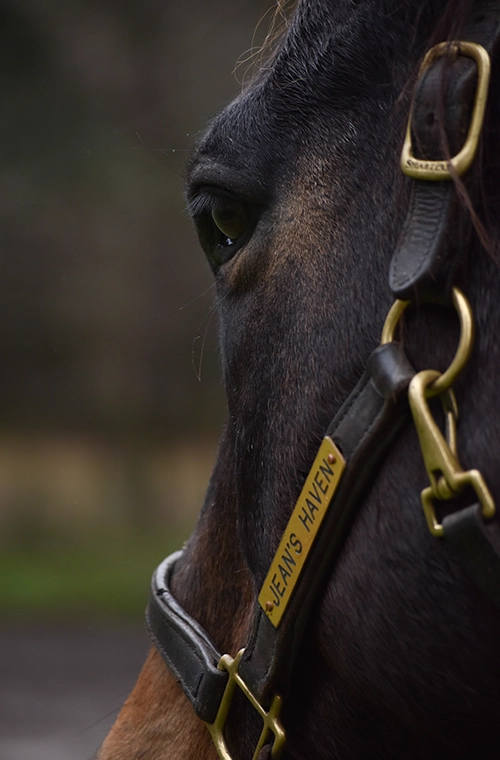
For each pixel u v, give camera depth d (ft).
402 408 4.57
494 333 4.34
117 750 6.80
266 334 5.31
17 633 41.70
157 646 6.59
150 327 74.54
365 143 5.01
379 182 4.92
